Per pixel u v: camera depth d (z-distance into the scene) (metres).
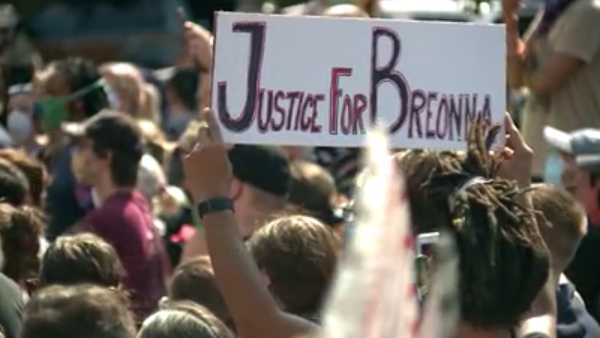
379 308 5.46
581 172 20.41
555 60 23.02
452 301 6.02
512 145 12.68
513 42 22.58
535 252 10.16
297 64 12.37
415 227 10.97
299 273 13.77
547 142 21.34
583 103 23.25
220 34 12.23
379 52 12.57
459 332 10.12
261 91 12.29
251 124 12.28
